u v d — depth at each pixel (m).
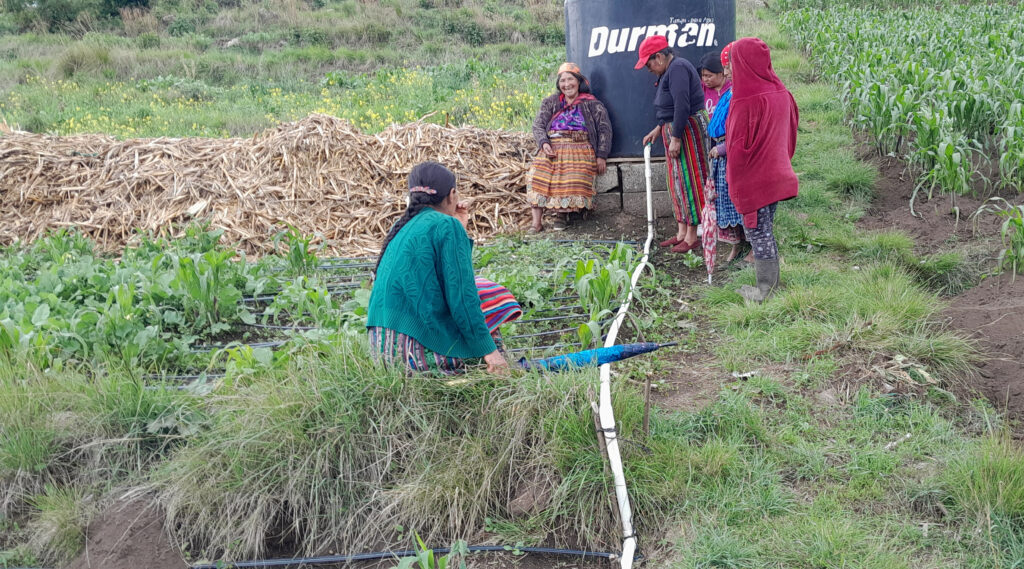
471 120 12.41
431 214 3.51
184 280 5.03
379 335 3.63
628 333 4.89
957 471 3.19
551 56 17.48
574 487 3.29
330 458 3.50
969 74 8.36
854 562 2.83
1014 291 4.88
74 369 4.28
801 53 15.27
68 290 5.51
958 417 3.72
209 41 22.25
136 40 22.36
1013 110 7.00
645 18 6.66
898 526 3.04
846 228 6.39
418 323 3.53
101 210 7.59
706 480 3.34
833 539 2.93
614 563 3.10
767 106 4.77
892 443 3.53
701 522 3.15
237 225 7.34
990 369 4.06
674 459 3.42
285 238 6.60
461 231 3.48
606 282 4.77
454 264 3.43
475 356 3.62
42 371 4.06
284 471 3.46
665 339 4.81
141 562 3.29
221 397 3.71
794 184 4.88
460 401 3.66
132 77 18.02
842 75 10.84
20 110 14.30
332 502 3.43
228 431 3.58
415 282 3.46
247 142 8.13
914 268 5.54
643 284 5.64
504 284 5.33
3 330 4.16
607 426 3.34
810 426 3.68
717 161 5.36
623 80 6.88
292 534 3.43
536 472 3.40
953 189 6.52
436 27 22.80
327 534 3.42
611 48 6.82
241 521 3.38
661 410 3.88
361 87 16.39
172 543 3.36
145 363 4.55
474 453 3.45
